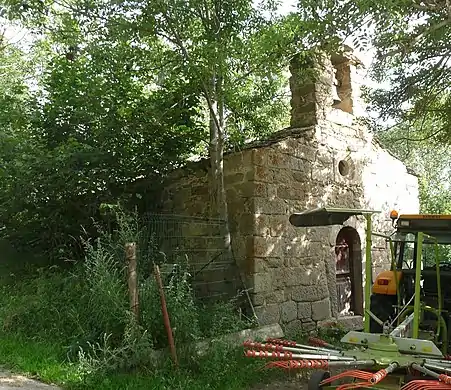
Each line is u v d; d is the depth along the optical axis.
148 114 8.30
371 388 4.39
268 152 8.12
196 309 6.35
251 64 7.38
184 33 7.43
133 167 8.66
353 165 9.94
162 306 5.48
